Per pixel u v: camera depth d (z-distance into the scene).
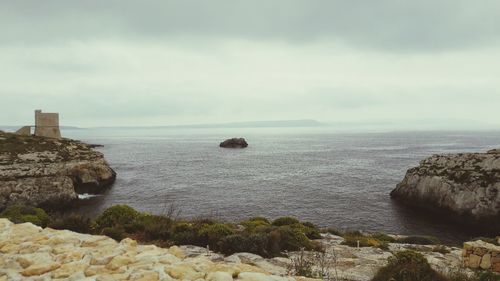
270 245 17.97
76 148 77.75
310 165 107.25
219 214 52.12
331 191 68.25
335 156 134.75
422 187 56.53
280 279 7.02
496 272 16.78
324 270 14.79
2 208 54.22
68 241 8.50
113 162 114.56
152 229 19.77
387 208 56.41
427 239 28.23
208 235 18.53
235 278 7.05
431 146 187.25
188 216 50.72
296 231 20.45
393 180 79.19
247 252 16.88
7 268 7.08
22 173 59.28
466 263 18.19
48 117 96.88
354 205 57.81
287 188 71.25
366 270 15.33
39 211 27.66
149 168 100.19
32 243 8.20
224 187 72.25
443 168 56.72
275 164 110.38
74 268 7.04
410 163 109.06
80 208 56.59
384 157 128.50
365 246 22.22
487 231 45.44
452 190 51.16
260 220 31.39
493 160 50.56
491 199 46.50
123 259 7.45
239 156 137.50
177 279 6.64
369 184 74.94
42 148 70.62
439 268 14.86
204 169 98.81
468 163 54.03
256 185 74.50
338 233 29.44
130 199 61.97
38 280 6.58
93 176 71.69
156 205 57.50
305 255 17.64
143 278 6.57
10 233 8.82
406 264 13.06
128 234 20.08
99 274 6.75
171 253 8.45
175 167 102.75
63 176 61.94
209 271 7.16
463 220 48.31
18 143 69.69
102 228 20.72
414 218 51.16
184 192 67.25
